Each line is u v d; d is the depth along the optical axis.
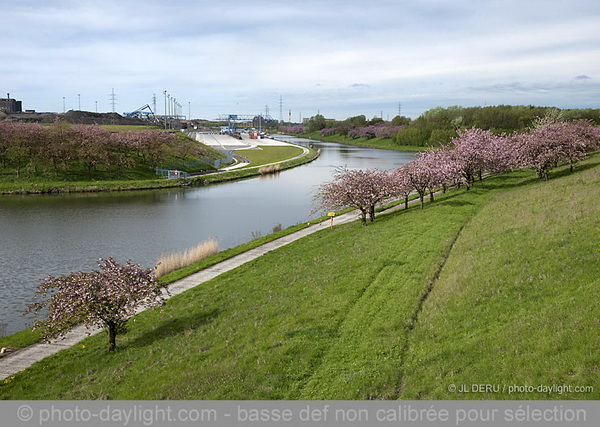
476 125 179.75
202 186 100.69
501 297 20.73
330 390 16.73
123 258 46.69
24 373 22.39
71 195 88.00
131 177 104.56
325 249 39.72
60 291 24.33
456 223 40.38
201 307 29.28
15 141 99.44
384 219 50.34
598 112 152.00
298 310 24.80
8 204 77.19
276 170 127.75
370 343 19.64
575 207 32.28
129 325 27.95
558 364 14.70
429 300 23.11
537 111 178.12
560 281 20.44
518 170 73.06
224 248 50.41
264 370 18.59
